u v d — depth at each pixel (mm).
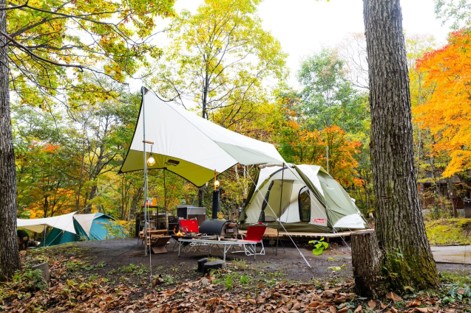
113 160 18188
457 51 8984
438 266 5500
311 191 9031
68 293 5180
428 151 17531
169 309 4117
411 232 3867
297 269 5812
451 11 10562
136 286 5340
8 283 5750
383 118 4102
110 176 18922
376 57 4219
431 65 9547
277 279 5059
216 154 7754
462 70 9031
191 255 7586
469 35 9109
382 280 3592
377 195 4098
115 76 7348
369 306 3369
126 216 18703
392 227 3906
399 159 3988
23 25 7305
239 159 6707
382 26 4215
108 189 18812
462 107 9273
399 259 3721
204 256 7406
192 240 7137
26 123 16078
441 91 9742
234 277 5238
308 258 7078
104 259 7523
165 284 5301
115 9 6445
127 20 6215
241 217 10242
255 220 9984
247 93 14148
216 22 13594
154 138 7719
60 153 16594
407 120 4070
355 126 21812
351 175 18047
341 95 24750
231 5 13297
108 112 17375
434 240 12297
